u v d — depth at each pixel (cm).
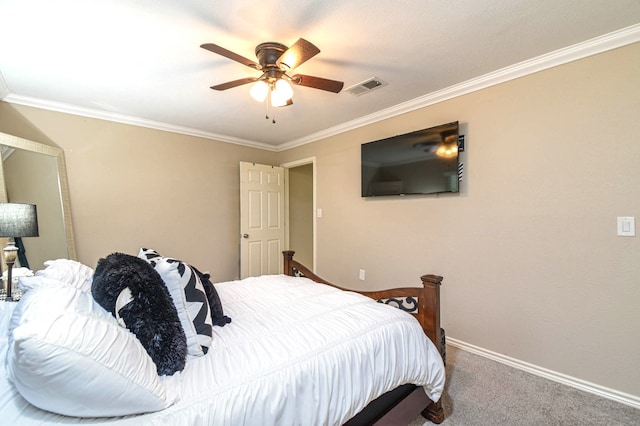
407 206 309
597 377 197
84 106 303
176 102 294
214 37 187
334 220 393
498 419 172
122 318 106
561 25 178
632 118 185
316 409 112
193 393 97
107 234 328
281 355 120
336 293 200
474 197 257
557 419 172
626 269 188
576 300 206
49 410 80
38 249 265
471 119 258
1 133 243
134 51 202
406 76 243
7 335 120
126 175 340
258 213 446
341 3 157
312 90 267
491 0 156
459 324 268
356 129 362
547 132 218
